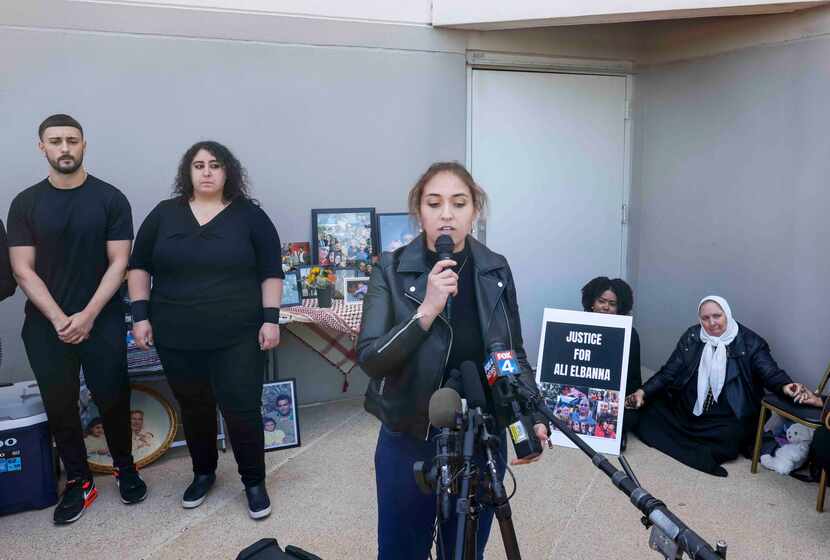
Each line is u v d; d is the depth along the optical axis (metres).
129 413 3.58
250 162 4.55
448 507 1.64
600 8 4.39
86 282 3.39
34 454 3.52
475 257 2.13
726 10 4.23
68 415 3.43
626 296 4.52
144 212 4.36
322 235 4.67
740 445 4.03
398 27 4.74
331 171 4.73
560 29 5.14
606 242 5.58
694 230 5.07
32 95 4.09
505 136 5.17
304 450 4.19
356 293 4.62
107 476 3.92
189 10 4.31
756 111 4.55
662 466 3.97
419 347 1.99
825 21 4.09
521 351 2.20
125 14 4.20
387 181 4.86
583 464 3.99
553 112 5.27
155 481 3.83
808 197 4.24
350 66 4.69
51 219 3.30
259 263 3.42
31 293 3.28
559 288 5.46
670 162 5.25
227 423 3.40
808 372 4.31
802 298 4.32
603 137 5.45
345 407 4.85
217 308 3.27
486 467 1.75
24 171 4.11
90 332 3.40
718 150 4.85
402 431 2.04
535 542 3.19
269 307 3.40
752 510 3.46
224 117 4.47
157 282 3.35
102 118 4.23
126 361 3.53
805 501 3.55
